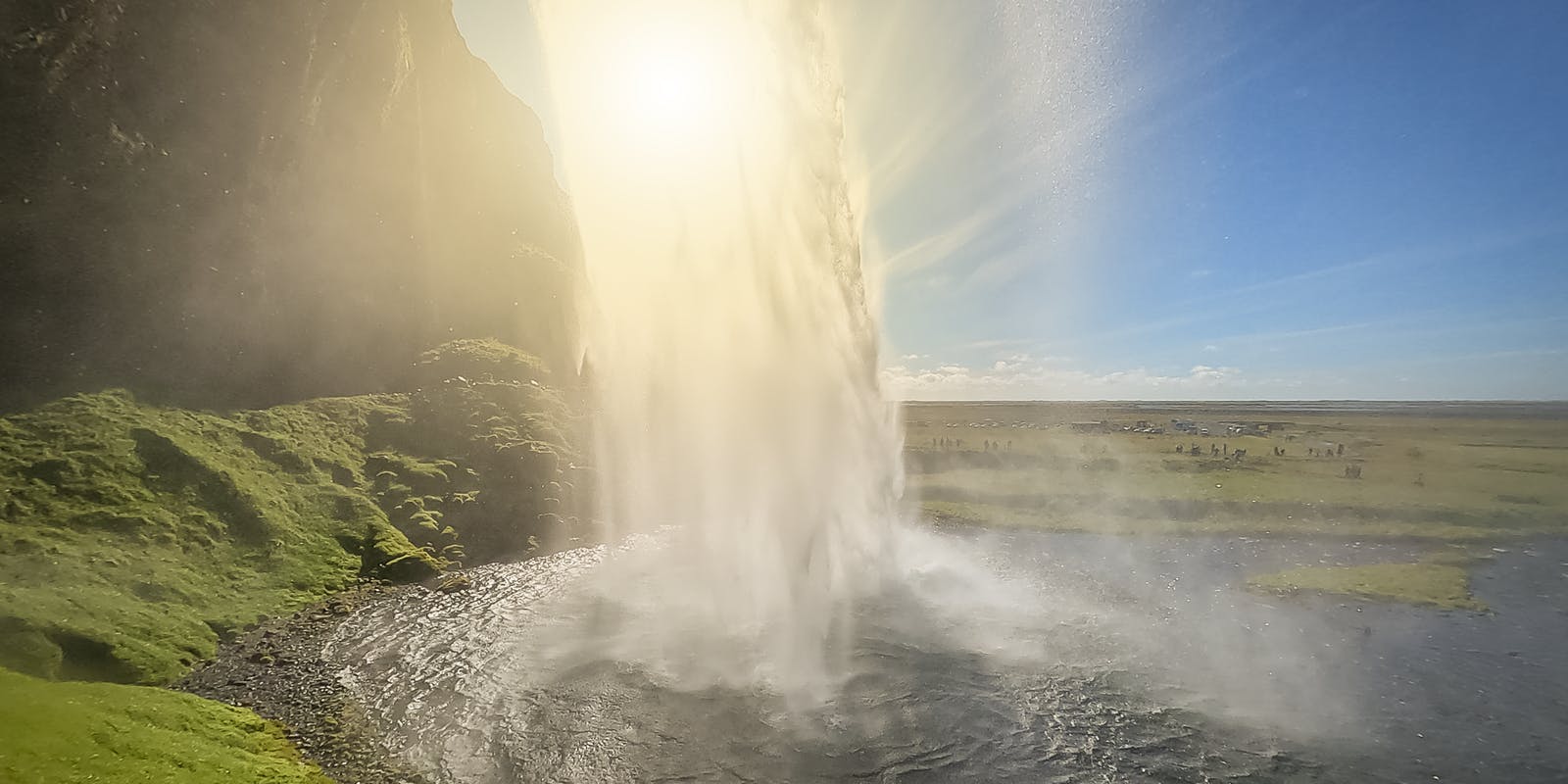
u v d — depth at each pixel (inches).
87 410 1724.9
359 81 2866.6
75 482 1498.5
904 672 1152.2
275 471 1915.6
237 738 887.7
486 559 1929.1
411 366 2847.0
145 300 2052.2
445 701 1052.5
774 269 1584.6
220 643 1240.8
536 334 3516.2
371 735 946.7
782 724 989.8
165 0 2182.6
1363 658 1224.2
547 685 1109.7
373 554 1763.0
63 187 1942.7
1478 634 1330.0
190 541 1508.4
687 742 942.4
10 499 1382.9
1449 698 1074.7
